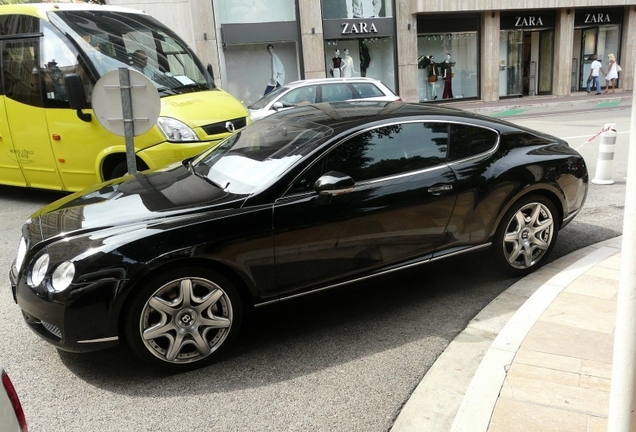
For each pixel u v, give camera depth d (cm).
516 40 2338
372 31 2075
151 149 652
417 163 411
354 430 286
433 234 414
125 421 298
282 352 365
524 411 271
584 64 2438
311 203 366
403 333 387
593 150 1010
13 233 651
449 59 2234
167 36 795
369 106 459
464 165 426
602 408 271
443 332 387
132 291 323
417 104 476
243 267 348
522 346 329
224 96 760
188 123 663
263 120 487
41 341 391
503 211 442
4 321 425
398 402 309
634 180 161
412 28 2108
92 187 449
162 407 310
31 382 338
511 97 2395
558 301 386
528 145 465
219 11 1916
